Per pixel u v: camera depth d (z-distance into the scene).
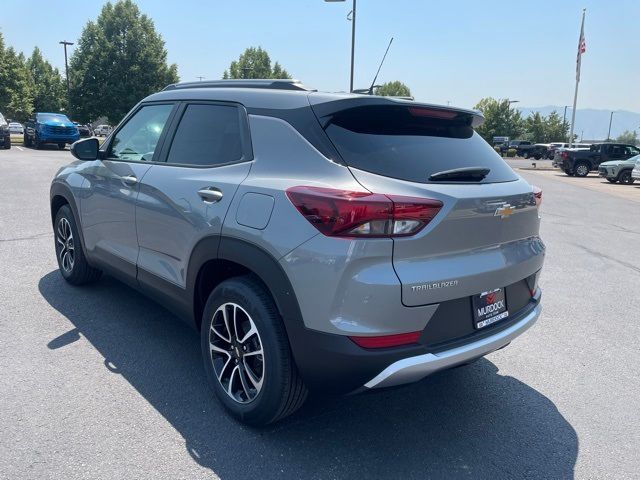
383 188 2.43
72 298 4.68
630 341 4.46
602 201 15.80
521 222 2.99
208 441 2.78
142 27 42.31
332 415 3.12
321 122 2.71
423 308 2.47
